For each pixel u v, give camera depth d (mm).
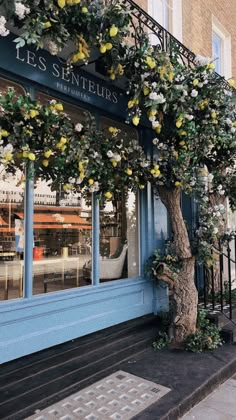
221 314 4801
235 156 5102
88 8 3072
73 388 3186
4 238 3832
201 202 5086
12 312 3479
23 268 3717
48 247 4043
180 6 6535
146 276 5121
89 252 4473
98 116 4582
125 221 5047
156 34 4531
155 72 3502
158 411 2869
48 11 2852
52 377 3273
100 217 4637
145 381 3385
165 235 5531
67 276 4215
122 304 4715
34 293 3793
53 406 2908
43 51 3824
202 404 3229
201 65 3799
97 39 3221
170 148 4043
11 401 2891
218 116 4129
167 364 3795
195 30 6832
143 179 4238
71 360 3596
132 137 5078
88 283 4434
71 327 4020
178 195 4363
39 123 3037
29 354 3596
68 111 4305
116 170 3910
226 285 6195
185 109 3723
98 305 4379
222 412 3082
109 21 3141
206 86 3809
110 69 3703
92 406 2934
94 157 3562
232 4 8367
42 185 3932
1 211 3861
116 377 3461
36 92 3889
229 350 4223
